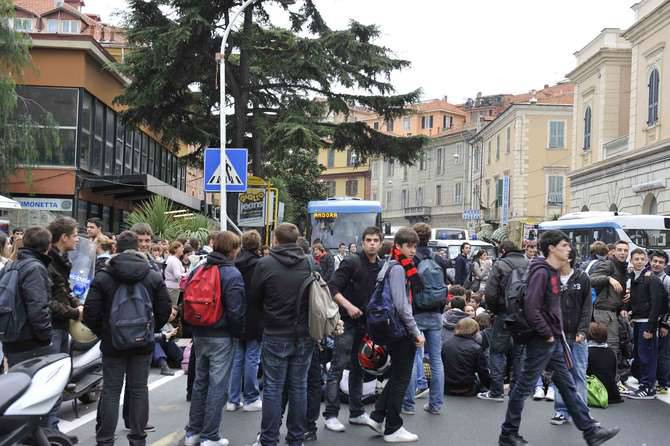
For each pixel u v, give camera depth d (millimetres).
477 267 20672
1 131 22031
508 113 58281
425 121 82875
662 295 9789
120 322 6145
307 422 7301
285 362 6547
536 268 6922
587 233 24547
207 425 6793
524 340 6926
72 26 43719
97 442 6355
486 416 8484
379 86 23250
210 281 6723
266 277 6535
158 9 22125
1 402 4418
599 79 38875
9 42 21250
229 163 15367
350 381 7992
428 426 7957
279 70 22328
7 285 5980
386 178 84938
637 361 10336
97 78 27500
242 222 20578
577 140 42469
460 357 9656
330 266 15703
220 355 6812
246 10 22328
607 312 10570
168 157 40625
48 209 25469
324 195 51750
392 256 7172
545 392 9773
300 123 20891
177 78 22188
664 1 29969
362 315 7621
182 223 20844
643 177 32250
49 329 6082
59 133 24922
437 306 8422
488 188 64375
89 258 8172
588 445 6996
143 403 6426
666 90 30688
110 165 29531
